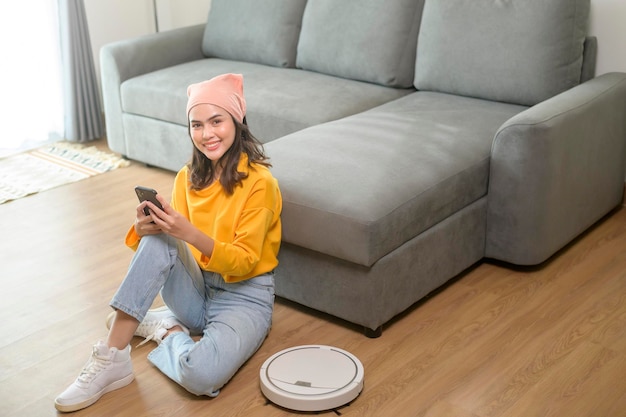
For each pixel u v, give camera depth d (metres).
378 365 2.31
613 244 3.02
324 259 2.46
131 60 3.89
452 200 2.62
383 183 2.44
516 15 3.09
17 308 2.69
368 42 3.50
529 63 3.07
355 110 3.29
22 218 3.40
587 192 2.97
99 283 2.84
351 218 2.31
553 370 2.26
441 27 3.28
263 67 3.88
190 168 2.36
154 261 2.16
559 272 2.82
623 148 3.17
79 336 2.51
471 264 2.81
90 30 4.56
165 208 2.11
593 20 3.28
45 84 4.29
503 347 2.38
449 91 3.32
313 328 2.52
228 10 4.05
